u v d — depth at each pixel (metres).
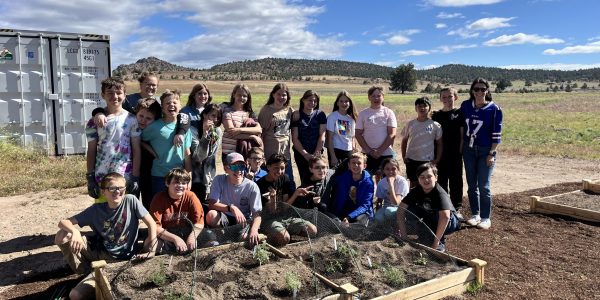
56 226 6.73
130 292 3.91
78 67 11.60
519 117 36.50
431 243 5.14
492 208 8.11
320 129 7.01
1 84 10.90
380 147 7.16
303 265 4.46
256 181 6.01
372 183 5.98
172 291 3.88
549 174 11.91
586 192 8.69
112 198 4.59
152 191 5.65
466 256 5.60
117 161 5.19
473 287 4.54
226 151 6.37
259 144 6.42
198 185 5.86
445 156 7.20
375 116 7.14
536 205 7.73
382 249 5.02
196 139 5.96
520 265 5.30
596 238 6.36
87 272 4.81
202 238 5.11
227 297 3.91
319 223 5.29
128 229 4.75
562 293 4.54
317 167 5.96
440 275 4.46
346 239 5.22
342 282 4.32
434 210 5.57
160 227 4.93
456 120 7.05
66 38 11.38
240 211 5.43
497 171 12.31
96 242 4.76
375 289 4.15
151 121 5.55
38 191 8.70
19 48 10.98
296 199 5.92
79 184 9.17
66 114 11.54
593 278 4.92
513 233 6.62
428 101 6.90
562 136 22.19
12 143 10.85
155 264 4.46
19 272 5.06
